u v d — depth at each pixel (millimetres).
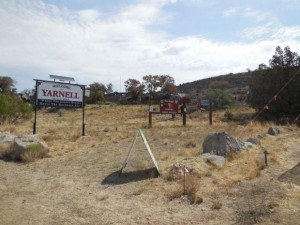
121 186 9195
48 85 18312
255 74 32406
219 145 12094
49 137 17062
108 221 6992
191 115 35812
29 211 7613
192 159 10789
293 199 7582
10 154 12758
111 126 25469
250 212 6926
